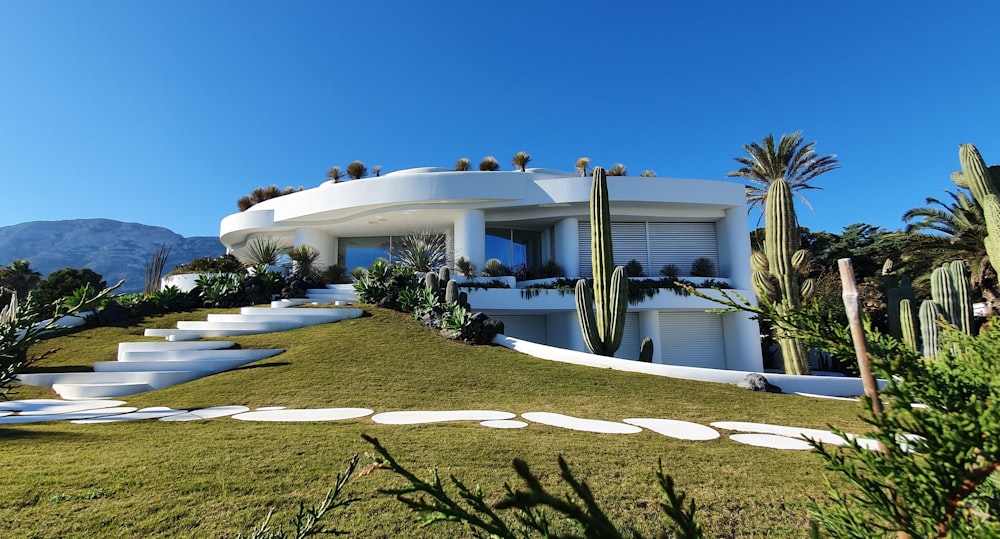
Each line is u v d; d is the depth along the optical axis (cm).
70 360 1106
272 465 420
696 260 2045
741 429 623
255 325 1346
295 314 1433
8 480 374
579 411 738
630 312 1895
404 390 870
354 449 473
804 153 2512
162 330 1302
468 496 103
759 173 2620
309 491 357
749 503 354
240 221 2258
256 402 805
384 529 298
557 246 2039
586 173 2284
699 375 1002
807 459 470
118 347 1141
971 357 89
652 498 362
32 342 167
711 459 466
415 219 2116
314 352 1125
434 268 1928
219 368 1055
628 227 2058
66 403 848
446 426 598
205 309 1611
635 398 834
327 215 2091
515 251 2227
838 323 112
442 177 1938
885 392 90
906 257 1844
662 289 1809
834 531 107
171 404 806
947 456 80
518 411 733
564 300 1784
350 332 1292
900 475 89
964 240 1644
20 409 783
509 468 425
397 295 1602
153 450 472
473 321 1302
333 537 287
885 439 91
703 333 1927
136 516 309
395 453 461
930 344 807
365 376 952
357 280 1764
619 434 573
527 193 1938
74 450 476
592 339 1145
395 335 1282
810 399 862
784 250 1041
